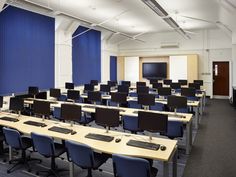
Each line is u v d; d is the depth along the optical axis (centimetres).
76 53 968
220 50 1188
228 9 620
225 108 936
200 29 1195
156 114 315
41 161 416
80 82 1001
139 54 1359
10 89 654
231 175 357
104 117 356
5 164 410
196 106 600
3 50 628
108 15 827
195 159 420
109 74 1275
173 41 1269
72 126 396
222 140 528
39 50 754
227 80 1199
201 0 657
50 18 796
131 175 249
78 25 912
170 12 791
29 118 463
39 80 759
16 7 662
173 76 1245
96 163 301
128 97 705
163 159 257
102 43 1187
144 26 1054
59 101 672
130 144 303
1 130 444
